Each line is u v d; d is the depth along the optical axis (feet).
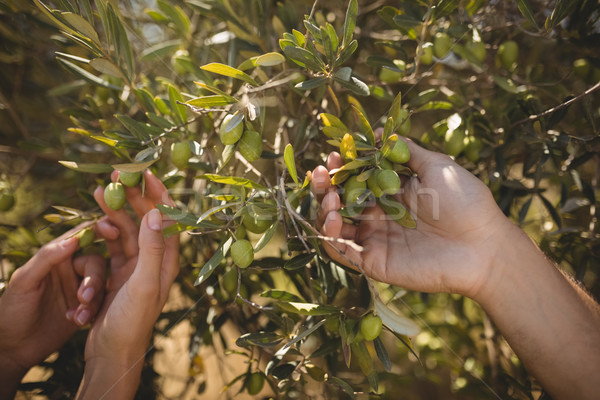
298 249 1.82
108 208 1.94
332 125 1.68
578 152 2.09
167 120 1.88
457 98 2.15
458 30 2.02
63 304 2.02
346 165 1.59
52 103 2.95
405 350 2.91
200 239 2.36
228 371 3.03
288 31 2.18
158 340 2.52
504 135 2.05
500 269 1.70
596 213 2.26
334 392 2.25
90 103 2.31
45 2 2.28
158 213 1.70
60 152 2.68
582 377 1.59
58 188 2.92
